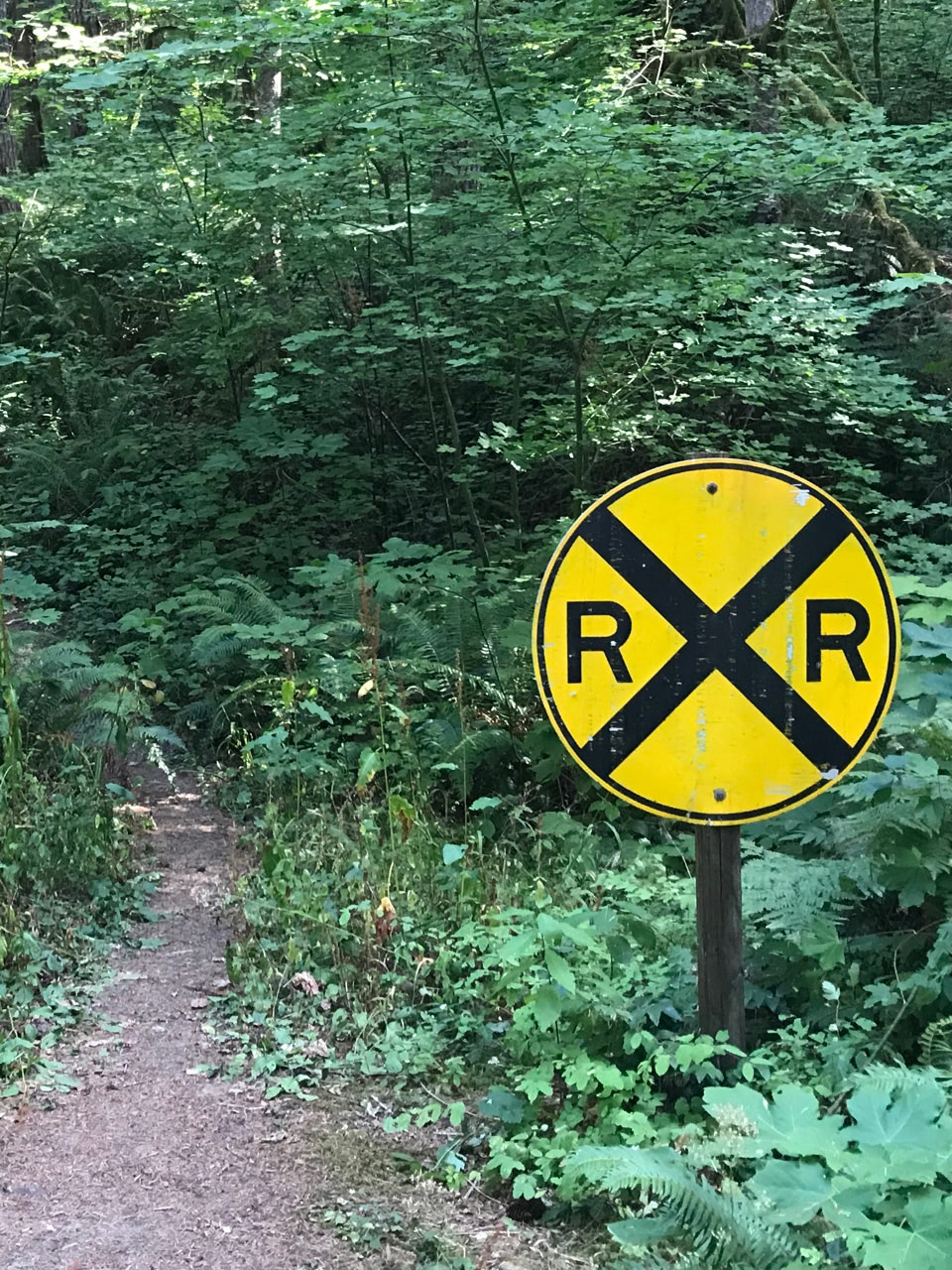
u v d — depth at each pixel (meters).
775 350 8.15
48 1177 3.12
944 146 7.94
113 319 12.81
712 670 2.64
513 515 8.66
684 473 2.61
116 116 9.71
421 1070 3.65
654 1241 2.44
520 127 6.98
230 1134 3.34
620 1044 3.33
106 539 9.73
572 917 3.44
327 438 8.74
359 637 6.64
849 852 3.48
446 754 5.55
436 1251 2.86
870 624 2.64
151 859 5.34
